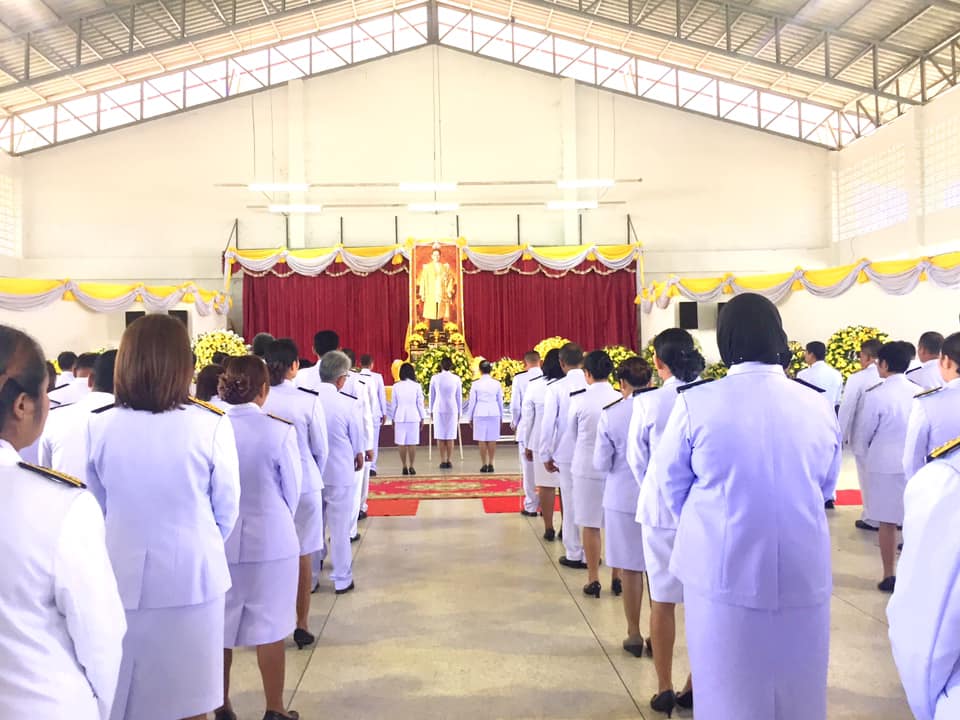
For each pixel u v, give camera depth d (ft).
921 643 3.96
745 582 6.35
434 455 36.81
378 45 49.78
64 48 40.22
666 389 9.88
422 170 50.67
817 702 6.44
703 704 6.68
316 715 9.80
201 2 39.22
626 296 50.37
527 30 48.57
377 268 48.19
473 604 14.14
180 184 50.21
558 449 16.43
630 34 45.24
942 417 10.11
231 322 50.78
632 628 11.70
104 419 6.90
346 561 14.89
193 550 6.78
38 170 49.62
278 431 9.57
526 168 50.83
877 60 41.45
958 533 3.87
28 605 3.88
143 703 6.55
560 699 10.19
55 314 42.42
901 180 42.04
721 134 50.98
